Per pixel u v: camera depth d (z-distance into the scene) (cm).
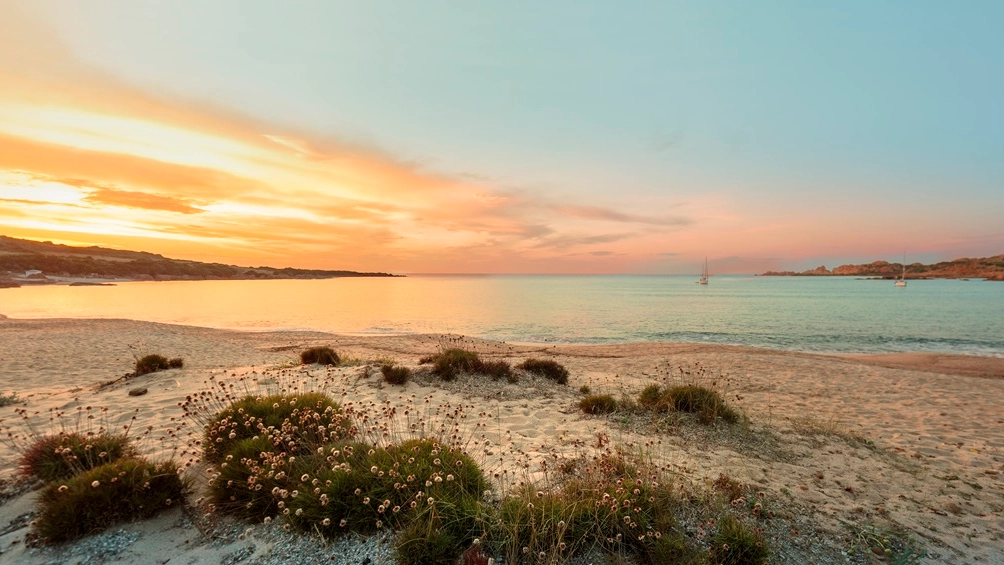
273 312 4403
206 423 600
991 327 3139
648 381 1187
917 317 3844
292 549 339
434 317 4003
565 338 2756
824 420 806
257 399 588
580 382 1127
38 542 343
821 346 2419
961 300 6044
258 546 344
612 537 348
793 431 702
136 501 371
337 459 423
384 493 375
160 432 605
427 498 350
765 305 5431
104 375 1159
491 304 5738
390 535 348
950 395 1096
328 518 343
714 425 698
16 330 2264
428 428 642
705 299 6750
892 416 869
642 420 727
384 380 962
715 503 409
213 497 396
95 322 2862
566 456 541
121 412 714
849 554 358
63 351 1554
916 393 1115
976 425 808
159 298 6412
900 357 1939
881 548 366
